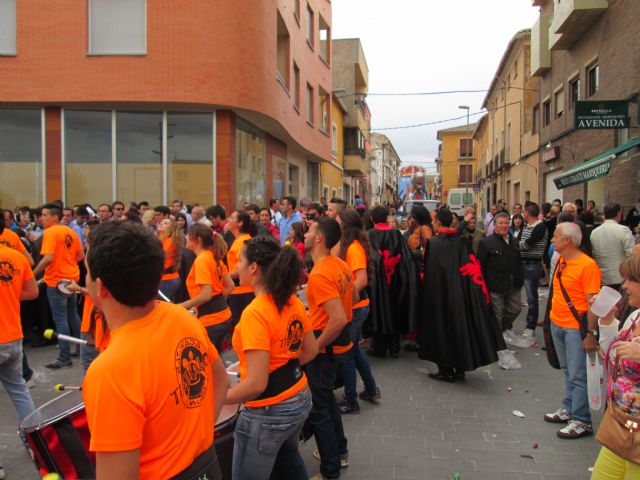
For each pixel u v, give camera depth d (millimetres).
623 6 13883
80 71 12633
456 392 5840
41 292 7797
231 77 13008
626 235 7172
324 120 25938
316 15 22578
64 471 2928
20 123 13164
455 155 69000
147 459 1628
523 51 26781
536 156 24031
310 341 3012
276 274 2762
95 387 1566
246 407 2811
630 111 13367
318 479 3814
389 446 4457
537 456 4270
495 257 7430
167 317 1782
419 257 7805
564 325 4660
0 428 4879
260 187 16656
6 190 13148
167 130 13469
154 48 12656
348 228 4727
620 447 2562
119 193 13359
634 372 2527
